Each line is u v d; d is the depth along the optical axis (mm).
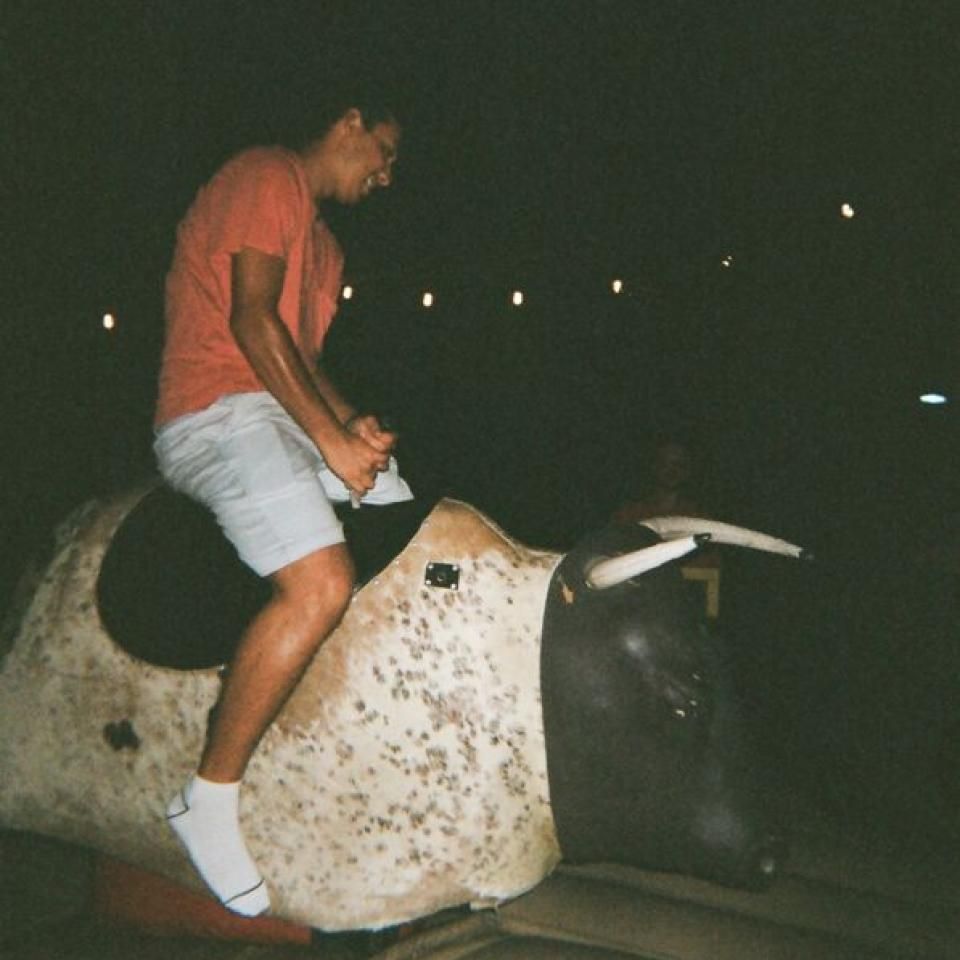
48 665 2236
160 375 2178
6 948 2414
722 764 2174
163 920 2434
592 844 2229
